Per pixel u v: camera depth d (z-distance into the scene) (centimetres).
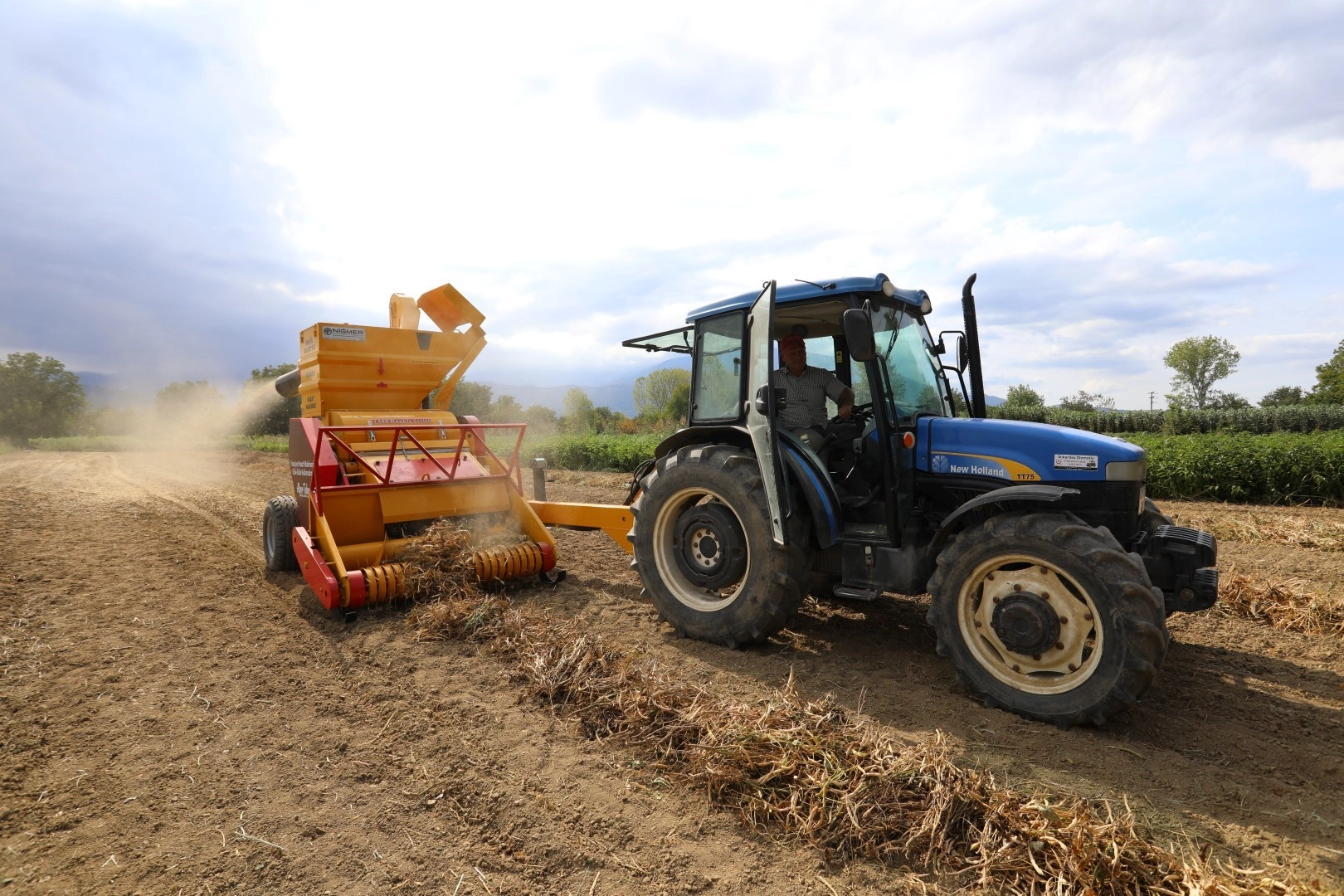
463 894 217
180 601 527
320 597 482
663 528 464
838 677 382
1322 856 229
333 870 229
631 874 228
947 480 390
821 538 400
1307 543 712
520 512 604
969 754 295
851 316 364
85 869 229
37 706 349
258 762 299
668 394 3778
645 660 405
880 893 220
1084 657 320
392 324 705
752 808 257
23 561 635
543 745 310
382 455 586
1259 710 343
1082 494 353
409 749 308
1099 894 211
